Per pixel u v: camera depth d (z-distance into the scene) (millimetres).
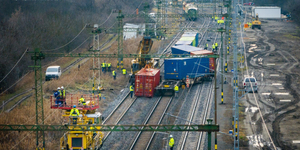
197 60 184250
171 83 171125
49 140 117562
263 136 119250
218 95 165500
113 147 111938
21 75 189750
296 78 195500
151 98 163000
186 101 158625
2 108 142875
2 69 173500
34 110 134750
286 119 135000
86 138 101812
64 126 88625
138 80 164125
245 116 138125
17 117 126000
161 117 137625
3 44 189125
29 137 115250
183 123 132125
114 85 183875
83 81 186500
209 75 192125
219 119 135125
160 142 115125
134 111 146000
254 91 169875
